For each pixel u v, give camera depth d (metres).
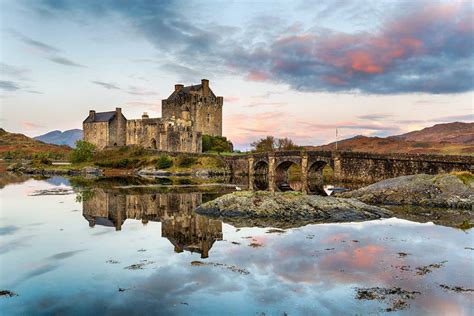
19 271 22.31
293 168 146.25
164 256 25.27
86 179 95.75
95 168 122.62
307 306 17.45
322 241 29.14
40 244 28.56
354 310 17.00
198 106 149.50
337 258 24.53
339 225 35.62
